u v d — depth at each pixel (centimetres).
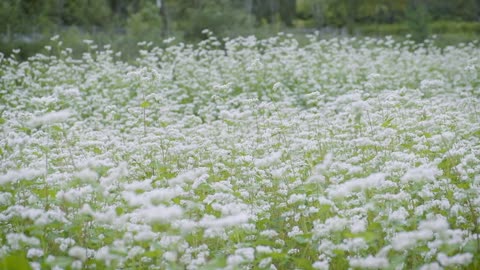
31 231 468
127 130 1074
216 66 1638
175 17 2961
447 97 1314
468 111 1033
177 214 415
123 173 555
